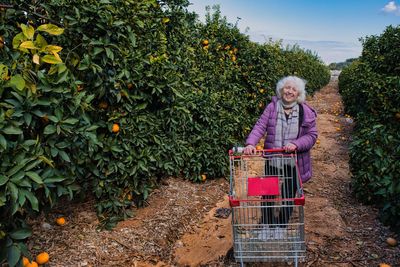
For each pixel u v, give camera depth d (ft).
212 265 12.62
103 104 13.89
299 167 12.90
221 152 20.35
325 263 12.44
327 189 19.62
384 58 31.48
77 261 12.01
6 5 11.42
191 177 19.35
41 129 11.17
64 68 10.53
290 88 12.70
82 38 12.67
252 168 19.44
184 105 17.47
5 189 9.20
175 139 17.43
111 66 13.21
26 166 9.63
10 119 9.42
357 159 17.88
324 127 36.86
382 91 23.24
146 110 15.66
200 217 16.17
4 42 11.35
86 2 12.39
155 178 17.38
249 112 30.22
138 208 15.70
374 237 14.01
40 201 11.73
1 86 9.32
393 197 14.26
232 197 10.75
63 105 11.23
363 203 17.16
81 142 11.93
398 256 12.68
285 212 12.09
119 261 12.39
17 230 9.98
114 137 14.11
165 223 14.83
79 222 14.01
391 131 17.67
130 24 13.51
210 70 24.16
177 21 18.33
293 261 11.92
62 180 11.06
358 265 12.32
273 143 13.12
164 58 15.57
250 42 31.65
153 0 15.20
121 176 14.46
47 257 11.41
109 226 13.88
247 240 11.07
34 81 10.21
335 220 15.42
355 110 32.83
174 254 13.38
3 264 10.70
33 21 12.41
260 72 30.12
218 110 21.56
